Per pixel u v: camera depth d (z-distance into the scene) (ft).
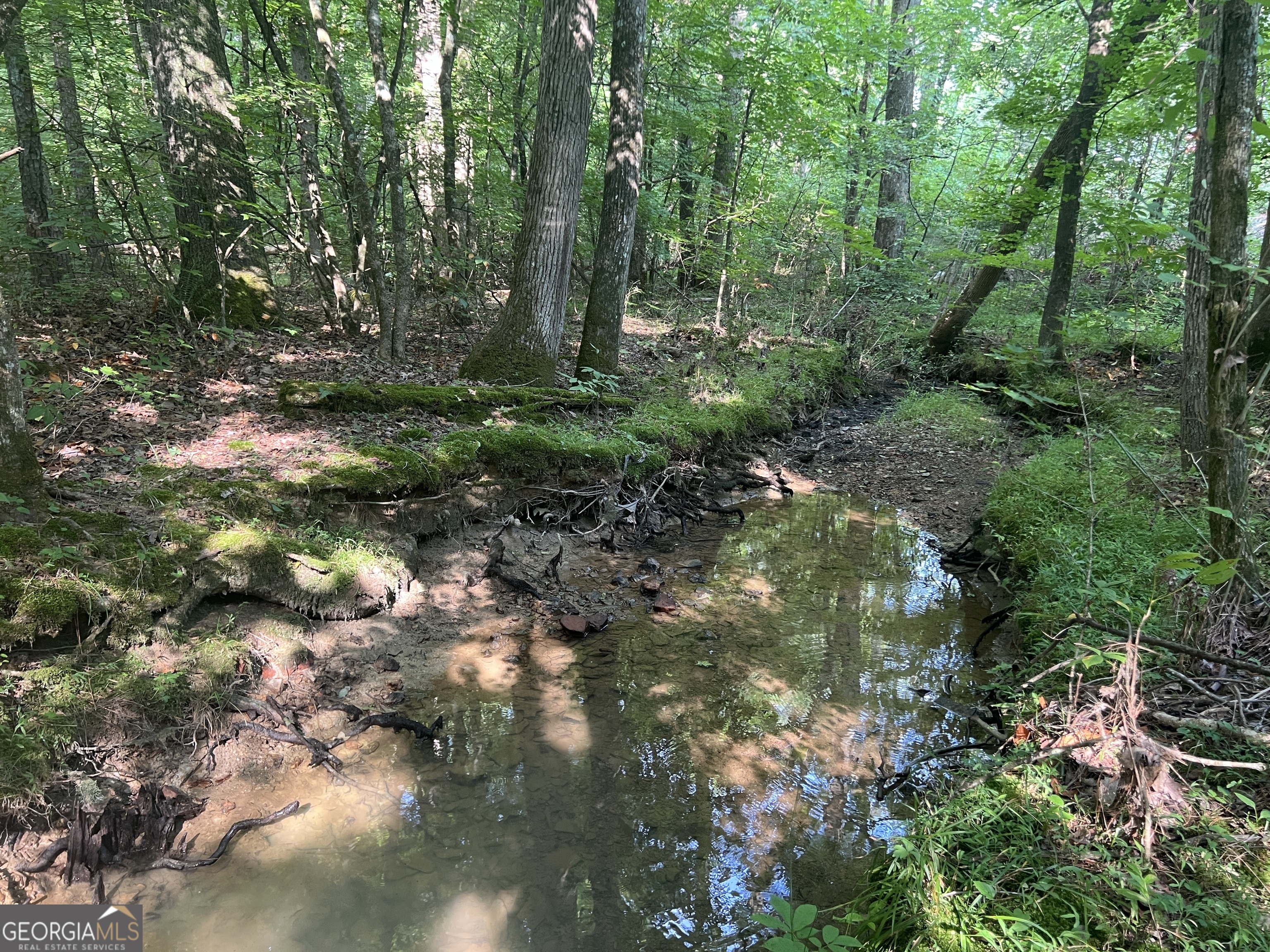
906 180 55.72
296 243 28.35
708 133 41.98
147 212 26.96
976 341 46.70
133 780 10.59
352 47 39.96
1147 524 16.79
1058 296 34.99
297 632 14.05
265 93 24.61
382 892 9.45
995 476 29.22
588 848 10.36
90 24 28.30
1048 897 7.84
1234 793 8.39
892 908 8.28
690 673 15.24
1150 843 8.04
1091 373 35.09
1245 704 9.79
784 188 48.83
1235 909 7.21
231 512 14.70
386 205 36.99
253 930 8.81
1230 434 11.13
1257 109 11.27
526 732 12.95
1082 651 11.58
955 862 8.65
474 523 19.57
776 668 15.60
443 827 10.63
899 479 30.76
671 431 26.53
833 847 10.51
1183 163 36.19
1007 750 11.29
